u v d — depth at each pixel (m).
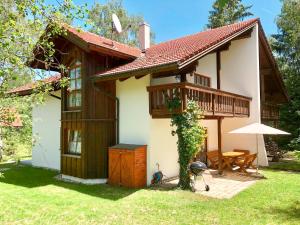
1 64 6.42
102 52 10.54
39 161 14.45
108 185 10.04
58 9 6.89
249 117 14.70
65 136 11.62
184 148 9.18
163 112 9.63
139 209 7.18
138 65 10.03
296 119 21.44
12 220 6.32
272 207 7.38
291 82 23.42
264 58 16.84
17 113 6.40
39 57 9.15
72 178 11.00
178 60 8.52
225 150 15.41
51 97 13.83
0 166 14.55
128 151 9.77
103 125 10.80
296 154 8.29
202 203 7.70
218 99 11.39
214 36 12.62
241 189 9.38
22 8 6.49
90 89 10.59
